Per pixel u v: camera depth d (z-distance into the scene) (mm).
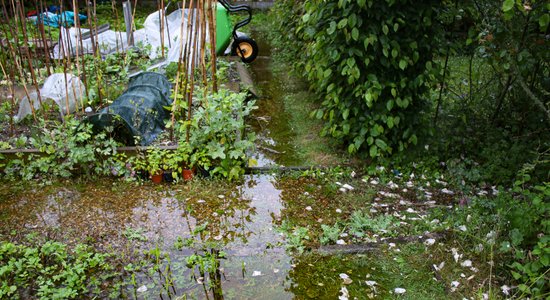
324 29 4605
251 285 3240
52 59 7004
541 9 3877
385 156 4777
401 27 4418
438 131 4867
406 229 3795
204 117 4492
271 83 7258
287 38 7969
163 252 3531
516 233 3254
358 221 3861
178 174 4516
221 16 7484
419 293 3160
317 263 3459
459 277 3277
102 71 6512
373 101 4594
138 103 4844
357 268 3410
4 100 5719
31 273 3250
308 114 6008
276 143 5305
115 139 4684
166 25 7551
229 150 4543
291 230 3811
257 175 4602
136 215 3957
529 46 4215
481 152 4684
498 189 4254
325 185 4469
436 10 4320
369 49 4426
